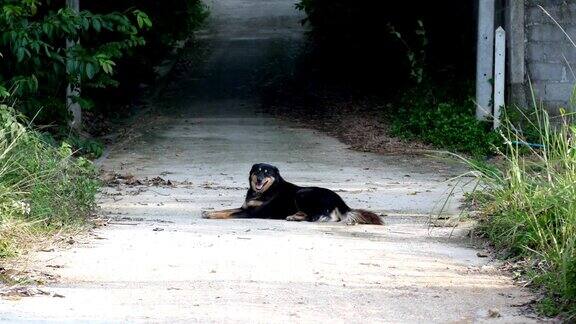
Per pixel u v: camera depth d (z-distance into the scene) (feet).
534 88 67.21
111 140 67.21
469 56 79.71
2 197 34.09
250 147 64.69
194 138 67.97
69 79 57.31
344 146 65.82
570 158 33.55
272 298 26.25
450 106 70.69
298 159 60.70
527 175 36.24
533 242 31.86
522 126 65.77
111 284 27.68
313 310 25.02
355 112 78.48
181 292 26.76
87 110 73.97
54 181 37.45
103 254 31.86
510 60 67.31
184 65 98.37
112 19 56.70
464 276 29.71
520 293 27.43
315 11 94.84
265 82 91.15
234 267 30.25
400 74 84.28
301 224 39.91
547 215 32.32
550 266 28.89
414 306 25.71
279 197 41.86
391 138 68.28
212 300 25.86
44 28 52.80
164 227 37.86
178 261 30.96
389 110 77.56
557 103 67.10
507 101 68.13
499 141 63.46
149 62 86.84
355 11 88.48
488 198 40.24
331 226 39.47
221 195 48.29
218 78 93.15
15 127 38.01
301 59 99.55
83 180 39.55
